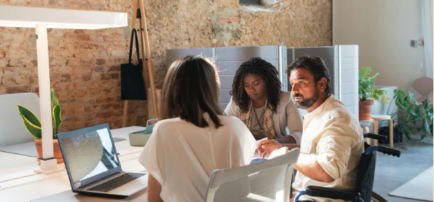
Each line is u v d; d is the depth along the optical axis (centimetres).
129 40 446
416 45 678
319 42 714
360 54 728
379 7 704
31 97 321
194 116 142
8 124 302
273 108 266
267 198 140
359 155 181
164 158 139
